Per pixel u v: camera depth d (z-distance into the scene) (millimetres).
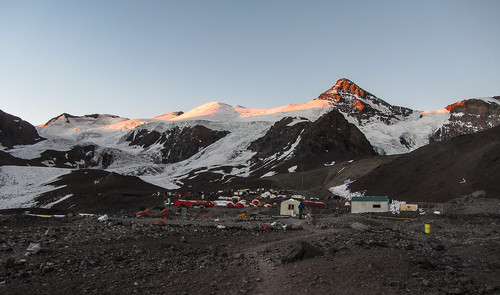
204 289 12984
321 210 65938
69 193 116000
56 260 15820
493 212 45969
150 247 19141
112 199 103812
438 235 27766
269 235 26016
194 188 141750
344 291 12398
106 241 20094
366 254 17250
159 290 12742
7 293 11750
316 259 16672
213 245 21266
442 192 65375
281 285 13391
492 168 63031
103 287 12789
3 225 28812
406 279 13695
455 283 13383
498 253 19328
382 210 55719
